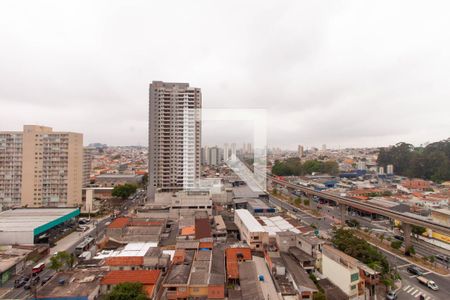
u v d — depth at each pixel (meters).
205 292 45.25
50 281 45.50
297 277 48.31
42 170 107.00
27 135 105.75
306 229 73.56
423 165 179.12
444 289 52.62
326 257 52.66
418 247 76.25
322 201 137.50
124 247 64.38
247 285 46.28
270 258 57.66
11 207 103.50
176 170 113.75
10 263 55.62
